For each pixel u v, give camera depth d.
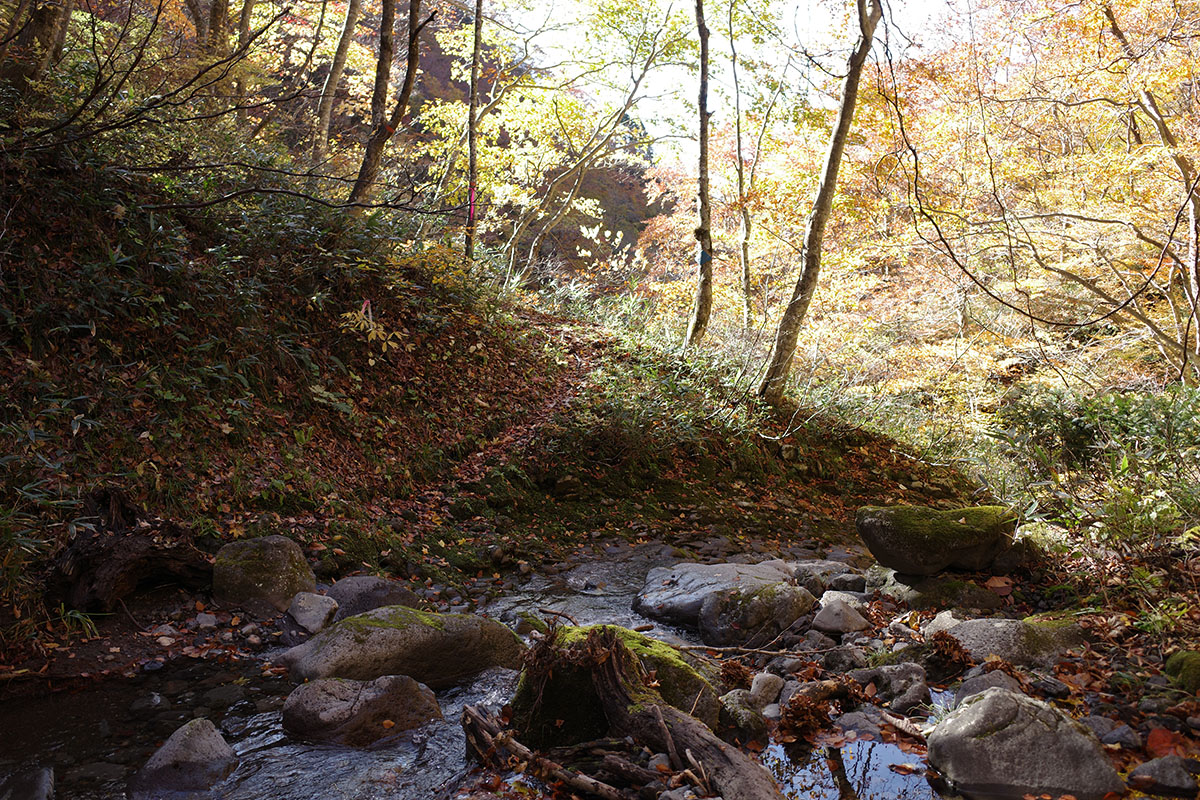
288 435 7.75
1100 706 3.81
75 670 4.68
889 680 4.40
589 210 20.30
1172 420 6.00
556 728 3.88
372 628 4.70
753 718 4.02
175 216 8.82
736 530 9.45
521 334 12.30
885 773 3.62
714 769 3.35
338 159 16.31
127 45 12.01
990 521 5.88
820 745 3.90
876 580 6.32
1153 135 16.55
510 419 10.23
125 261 7.54
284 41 19.91
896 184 14.88
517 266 18.80
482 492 8.70
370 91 20.75
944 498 12.29
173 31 14.43
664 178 22.72
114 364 6.98
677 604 6.17
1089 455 6.16
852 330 16.31
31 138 7.08
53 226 7.34
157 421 6.67
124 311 7.21
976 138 13.34
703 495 10.20
